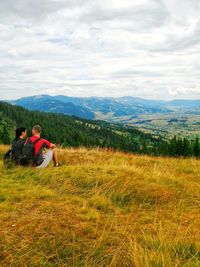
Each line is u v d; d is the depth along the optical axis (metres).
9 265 1.90
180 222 2.74
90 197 3.45
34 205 2.95
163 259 1.82
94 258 2.00
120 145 46.56
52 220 2.52
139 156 7.32
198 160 7.02
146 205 3.33
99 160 6.05
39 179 4.12
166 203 3.39
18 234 2.25
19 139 4.94
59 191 3.65
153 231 2.47
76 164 5.35
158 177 4.32
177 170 5.52
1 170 4.56
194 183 4.23
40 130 4.91
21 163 4.76
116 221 2.58
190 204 3.36
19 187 3.65
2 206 2.84
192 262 1.88
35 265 1.91
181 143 29.75
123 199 3.49
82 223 2.53
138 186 3.75
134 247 2.00
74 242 2.17
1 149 6.62
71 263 1.95
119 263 1.93
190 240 2.20
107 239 2.24
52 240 2.17
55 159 4.91
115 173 4.35
